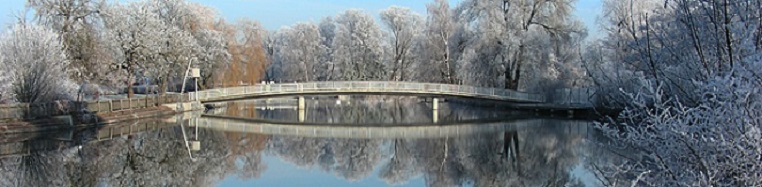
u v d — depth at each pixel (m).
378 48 66.81
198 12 47.47
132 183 17.81
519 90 46.31
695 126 5.13
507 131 33.28
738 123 4.91
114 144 25.64
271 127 36.62
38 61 28.38
